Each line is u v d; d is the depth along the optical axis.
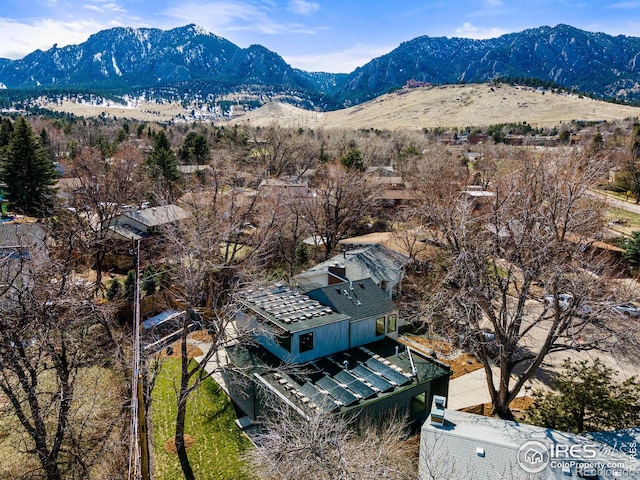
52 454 15.79
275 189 42.22
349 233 47.59
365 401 18.25
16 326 15.93
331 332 22.09
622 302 18.41
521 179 27.98
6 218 48.09
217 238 26.80
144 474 12.38
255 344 23.22
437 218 22.70
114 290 30.64
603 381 18.56
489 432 15.02
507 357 19.94
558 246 20.47
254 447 19.28
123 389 20.86
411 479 14.16
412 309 31.48
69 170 55.34
